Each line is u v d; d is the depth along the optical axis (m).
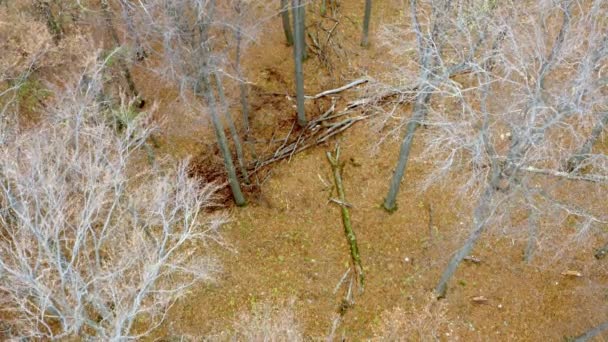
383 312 13.88
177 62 12.44
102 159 11.88
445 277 13.84
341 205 16.28
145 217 13.56
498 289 14.62
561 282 14.65
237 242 15.79
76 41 12.83
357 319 14.18
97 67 12.73
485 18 11.52
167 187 12.84
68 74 12.91
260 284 14.87
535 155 10.09
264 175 17.28
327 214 16.30
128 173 14.16
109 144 11.12
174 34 11.38
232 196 16.81
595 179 10.66
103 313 9.67
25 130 11.63
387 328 12.58
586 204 13.64
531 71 11.62
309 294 14.65
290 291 14.71
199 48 12.02
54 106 12.54
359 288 14.67
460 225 15.58
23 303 9.01
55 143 10.76
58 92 12.17
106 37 15.51
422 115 12.76
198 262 14.09
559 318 14.09
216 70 12.69
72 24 14.05
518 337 13.84
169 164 16.94
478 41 11.62
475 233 11.97
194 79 12.50
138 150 15.92
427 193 16.31
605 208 13.80
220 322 14.04
